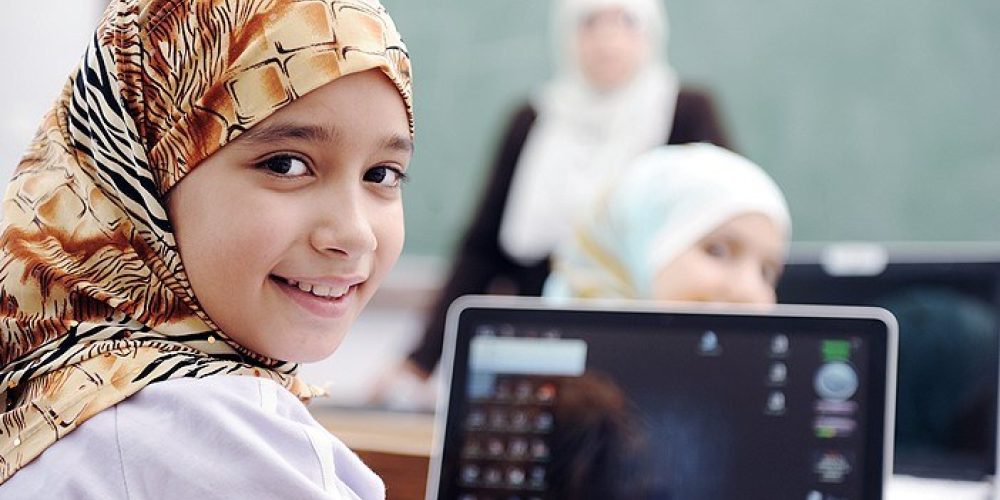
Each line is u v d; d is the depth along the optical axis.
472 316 1.11
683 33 3.39
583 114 3.28
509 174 3.27
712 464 1.03
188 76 0.80
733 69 3.37
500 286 3.14
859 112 3.31
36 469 0.74
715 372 1.05
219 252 0.79
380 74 0.81
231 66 0.79
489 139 3.53
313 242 0.79
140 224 0.82
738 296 1.59
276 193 0.78
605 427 1.06
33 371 0.78
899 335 1.55
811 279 1.61
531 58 3.49
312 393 0.89
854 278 1.59
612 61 3.24
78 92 0.85
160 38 0.82
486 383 1.09
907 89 3.28
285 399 0.78
